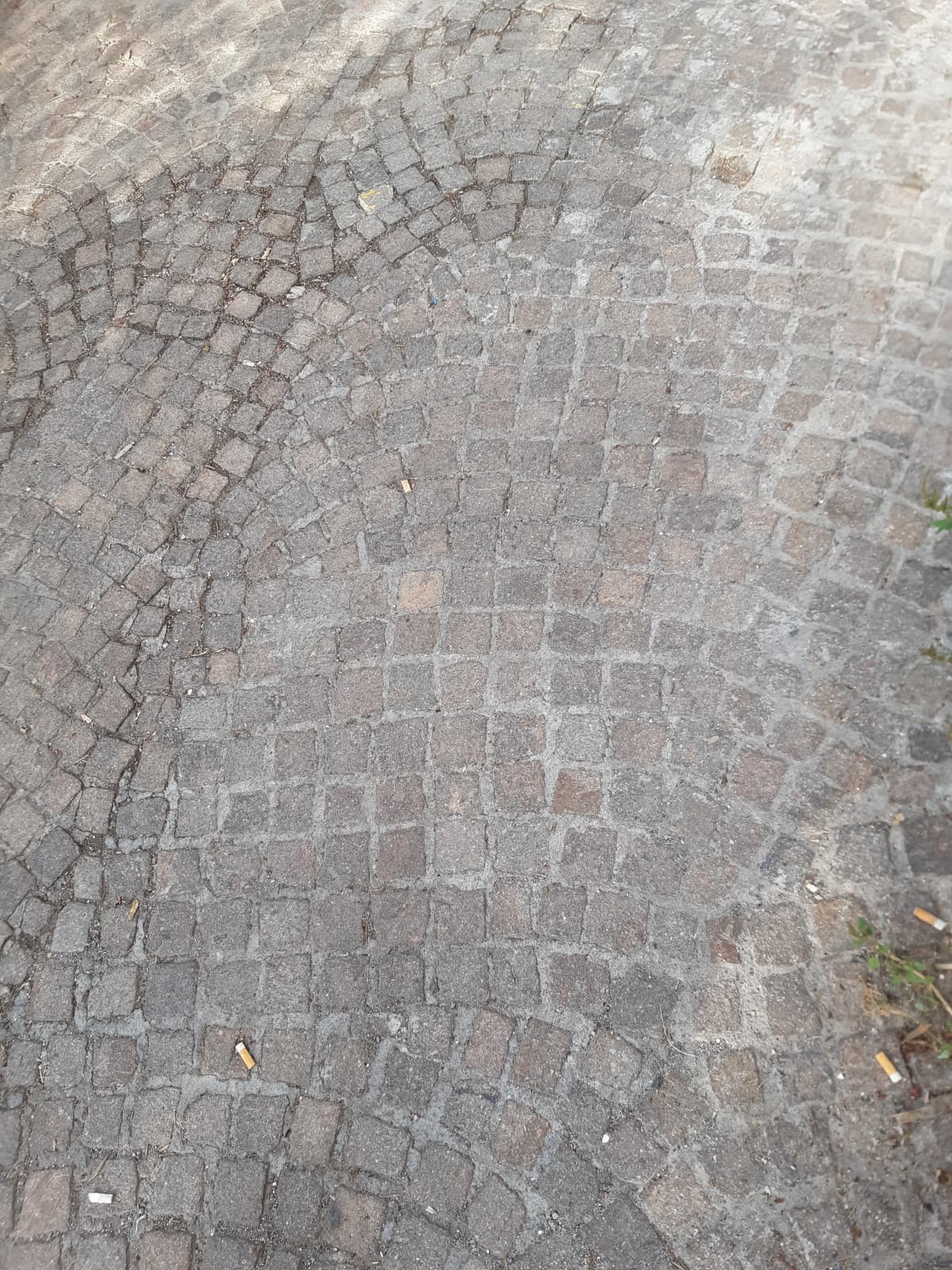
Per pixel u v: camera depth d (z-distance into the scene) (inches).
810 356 146.6
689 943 110.3
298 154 198.5
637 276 161.2
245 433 162.7
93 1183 110.1
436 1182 103.7
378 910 119.0
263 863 124.7
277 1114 110.0
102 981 121.3
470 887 118.2
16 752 140.1
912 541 129.4
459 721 128.9
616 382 151.5
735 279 156.6
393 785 126.4
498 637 133.9
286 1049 113.2
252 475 157.9
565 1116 104.3
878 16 179.9
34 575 155.9
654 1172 100.0
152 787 133.3
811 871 111.5
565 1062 106.8
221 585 148.2
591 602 133.7
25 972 124.0
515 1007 110.6
